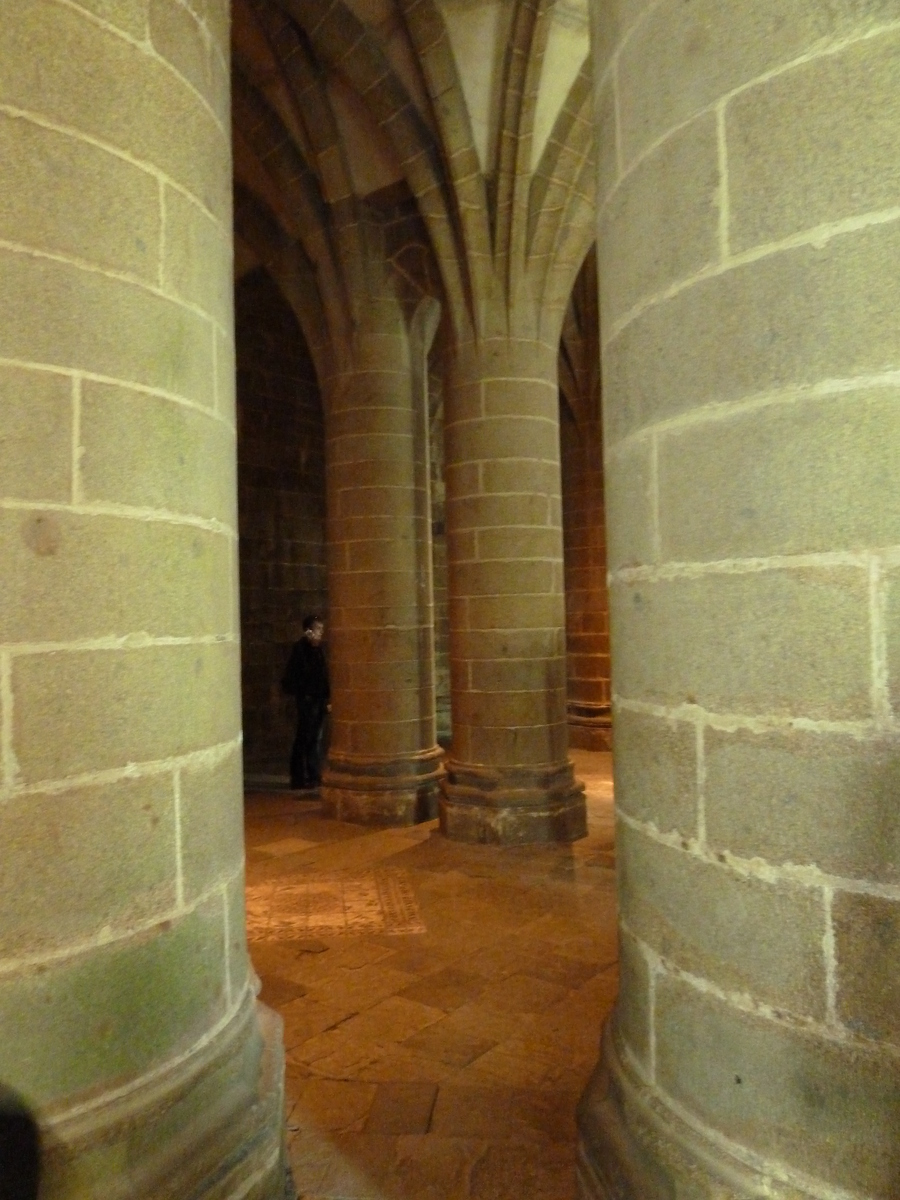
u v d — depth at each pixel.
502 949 4.83
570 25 6.30
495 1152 3.02
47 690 1.89
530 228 6.95
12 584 1.84
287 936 5.07
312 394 11.83
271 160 7.64
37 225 1.92
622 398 1.99
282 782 10.02
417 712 8.03
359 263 7.70
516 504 7.00
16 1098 1.81
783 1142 1.61
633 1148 1.92
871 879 1.51
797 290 1.58
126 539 2.05
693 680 1.77
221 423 2.43
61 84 1.97
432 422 13.45
